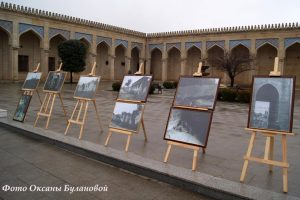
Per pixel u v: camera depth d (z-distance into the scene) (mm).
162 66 36844
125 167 4051
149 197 3252
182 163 4141
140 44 37344
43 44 26844
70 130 6152
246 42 29516
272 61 30266
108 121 7359
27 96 6852
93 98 5680
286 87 3447
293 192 3240
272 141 3689
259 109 3539
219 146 5156
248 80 30953
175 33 34750
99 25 31766
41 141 5449
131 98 4906
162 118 8195
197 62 35219
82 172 3953
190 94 4234
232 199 3104
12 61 24625
